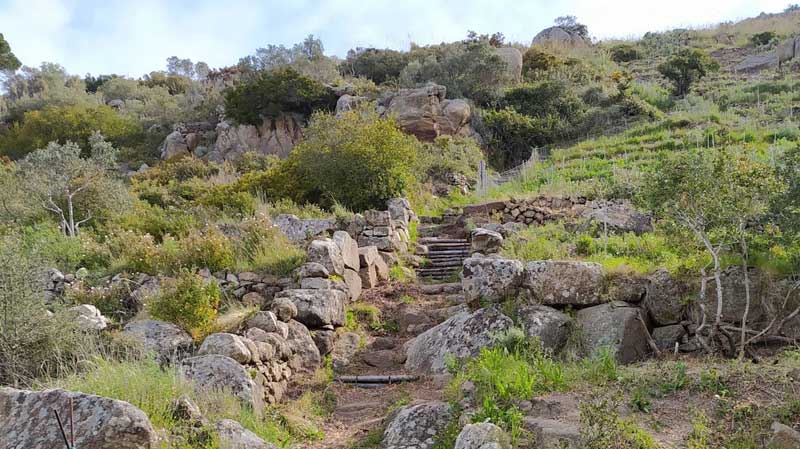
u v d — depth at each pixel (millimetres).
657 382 5910
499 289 8102
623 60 43156
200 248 10766
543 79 33438
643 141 22516
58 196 15398
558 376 6094
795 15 47219
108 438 4602
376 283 11500
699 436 4914
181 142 33250
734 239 7109
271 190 16703
